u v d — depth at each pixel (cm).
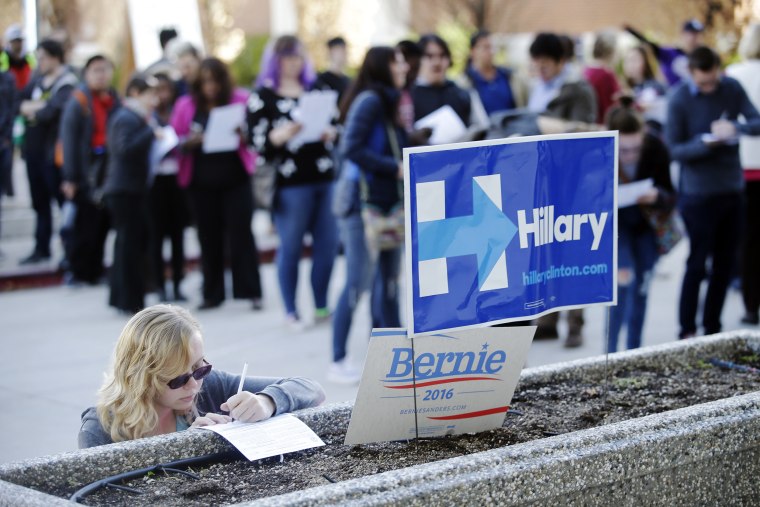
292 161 1302
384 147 1052
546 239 576
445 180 528
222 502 473
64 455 494
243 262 1470
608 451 484
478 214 540
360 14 3512
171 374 533
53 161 1712
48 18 2695
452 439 565
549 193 574
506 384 566
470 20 3344
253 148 1310
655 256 1077
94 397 1061
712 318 1230
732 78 1194
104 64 1537
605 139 593
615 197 602
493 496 450
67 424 971
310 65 1420
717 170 1174
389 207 1059
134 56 2098
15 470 474
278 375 1139
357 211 1081
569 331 1241
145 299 1533
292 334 1334
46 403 1041
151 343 530
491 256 546
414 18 3497
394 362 529
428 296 529
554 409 623
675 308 1466
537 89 1374
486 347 549
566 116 1252
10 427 962
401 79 1073
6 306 1541
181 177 1451
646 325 1366
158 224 1520
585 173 591
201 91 1427
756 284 1319
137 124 1405
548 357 1198
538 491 463
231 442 516
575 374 687
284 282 1345
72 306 1530
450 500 439
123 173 1411
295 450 520
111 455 500
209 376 598
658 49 1702
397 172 1044
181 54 1567
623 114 1057
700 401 636
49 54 1725
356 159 1036
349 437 537
